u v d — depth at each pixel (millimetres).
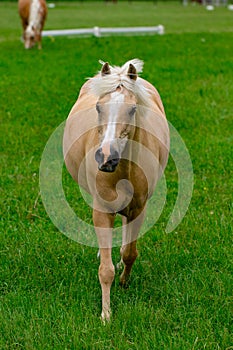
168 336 7531
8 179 13438
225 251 9906
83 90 9906
